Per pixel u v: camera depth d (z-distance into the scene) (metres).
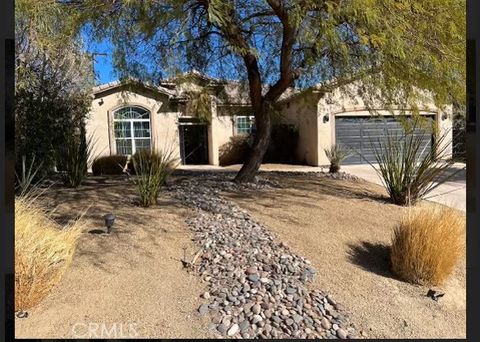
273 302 3.80
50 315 3.31
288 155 19.78
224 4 6.05
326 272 4.51
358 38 6.13
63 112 10.36
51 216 5.54
